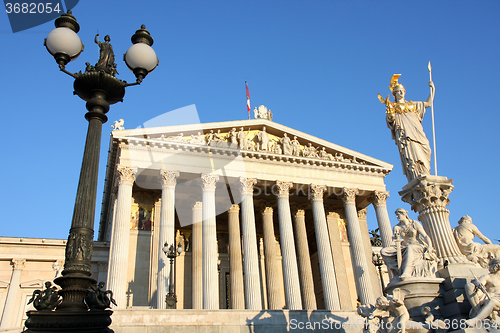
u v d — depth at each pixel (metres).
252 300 45.69
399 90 20.09
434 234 17.34
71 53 12.16
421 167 18.52
